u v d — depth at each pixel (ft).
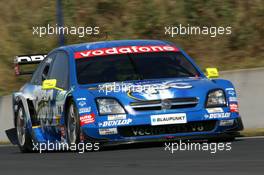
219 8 162.50
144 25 164.14
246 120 116.26
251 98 116.16
